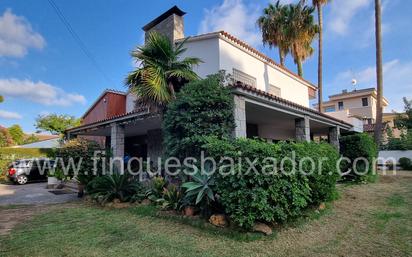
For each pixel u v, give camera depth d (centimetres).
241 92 737
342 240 480
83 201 942
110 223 613
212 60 1134
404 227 544
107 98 1694
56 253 440
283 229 532
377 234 508
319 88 2156
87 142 1009
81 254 433
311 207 684
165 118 809
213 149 565
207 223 559
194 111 721
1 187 1478
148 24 1384
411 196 866
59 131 3494
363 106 3528
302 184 584
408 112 2428
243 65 1259
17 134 3734
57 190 1294
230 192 513
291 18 2172
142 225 589
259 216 496
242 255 417
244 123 757
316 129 1691
